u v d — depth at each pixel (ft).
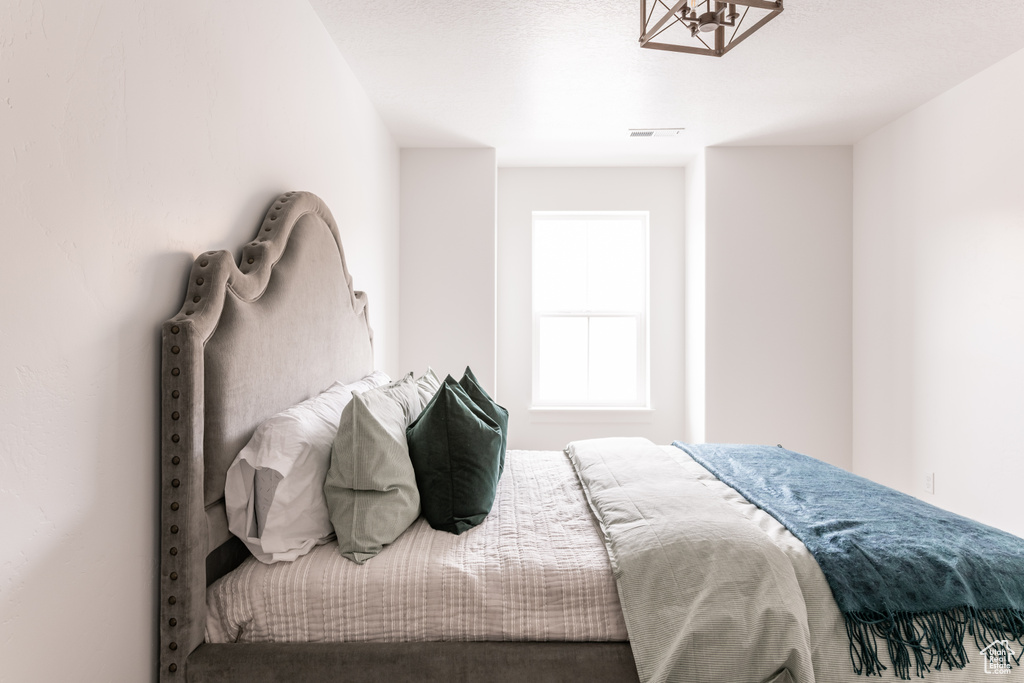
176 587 3.92
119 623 3.59
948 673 3.98
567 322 15.16
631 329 15.17
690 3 5.06
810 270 13.14
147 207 3.84
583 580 4.33
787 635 3.88
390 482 4.72
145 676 3.85
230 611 4.19
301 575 4.29
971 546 4.57
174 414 3.89
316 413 5.18
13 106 2.79
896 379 11.66
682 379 14.75
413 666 4.04
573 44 8.40
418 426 5.33
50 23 3.00
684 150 13.43
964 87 9.75
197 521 3.98
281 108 6.26
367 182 10.16
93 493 3.36
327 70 7.91
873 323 12.40
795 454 7.95
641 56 8.79
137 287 3.74
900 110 11.09
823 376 13.17
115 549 3.55
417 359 13.05
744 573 4.18
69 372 3.17
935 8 7.50
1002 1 7.32
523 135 12.31
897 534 4.79
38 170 2.94
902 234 11.43
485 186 13.07
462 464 5.17
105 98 3.43
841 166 13.12
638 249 15.16
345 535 4.55
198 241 4.51
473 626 4.20
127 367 3.65
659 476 6.25
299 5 6.82
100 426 3.41
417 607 4.22
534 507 5.85
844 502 5.67
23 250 2.86
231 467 4.38
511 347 14.83
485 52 8.61
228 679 3.95
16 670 2.87
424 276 13.05
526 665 4.04
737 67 9.20
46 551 3.03
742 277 13.16
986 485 9.34
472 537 4.94
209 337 4.18
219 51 4.84
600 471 6.57
